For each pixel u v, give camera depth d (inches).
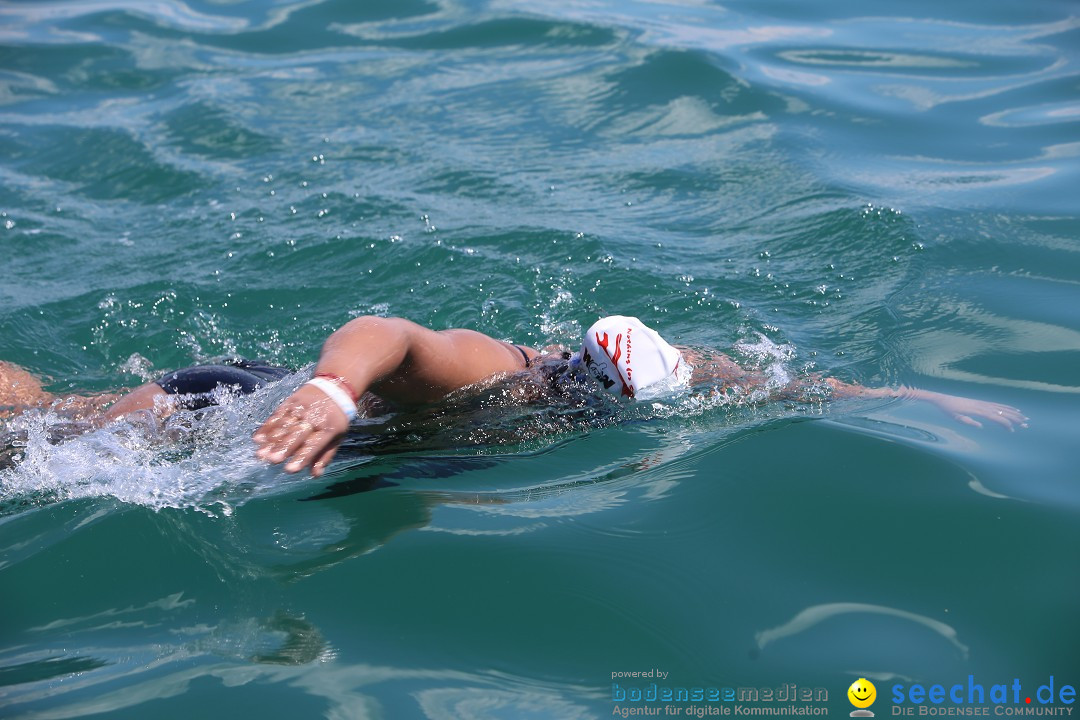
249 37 1450.5
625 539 468.4
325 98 1248.2
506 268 864.3
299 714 368.2
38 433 559.5
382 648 401.7
